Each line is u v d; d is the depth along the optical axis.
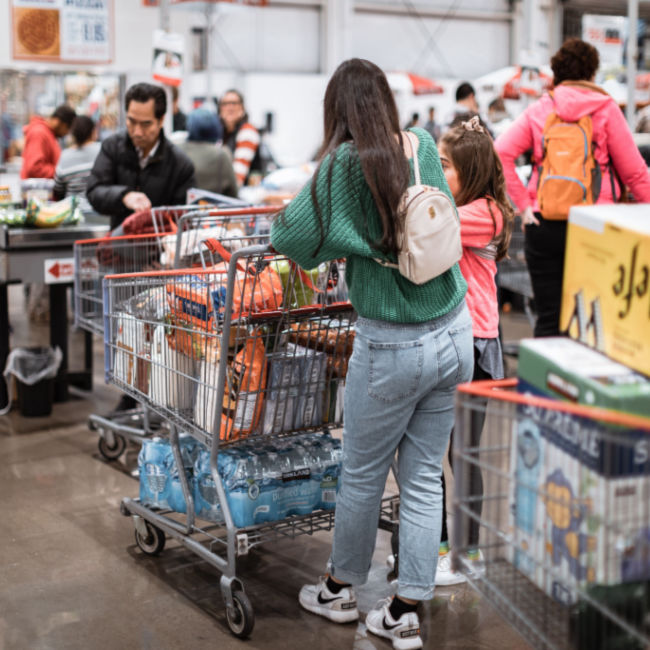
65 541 3.36
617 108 3.93
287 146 15.72
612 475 1.50
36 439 4.54
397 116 2.34
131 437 4.05
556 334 4.32
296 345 2.76
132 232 4.07
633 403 1.48
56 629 2.74
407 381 2.36
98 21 9.45
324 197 2.26
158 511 3.17
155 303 2.96
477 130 2.87
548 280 4.27
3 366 4.85
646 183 3.99
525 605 1.76
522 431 1.71
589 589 1.57
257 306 2.66
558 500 1.62
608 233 1.62
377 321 2.36
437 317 2.36
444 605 2.92
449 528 3.33
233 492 2.80
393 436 2.46
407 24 17.02
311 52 16.52
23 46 9.20
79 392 5.36
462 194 2.87
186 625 2.77
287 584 3.05
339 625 2.77
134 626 2.76
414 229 2.24
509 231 2.89
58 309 5.04
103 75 9.59
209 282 2.67
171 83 6.35
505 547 1.81
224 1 6.98
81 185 5.57
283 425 2.80
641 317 1.54
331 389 2.89
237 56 15.84
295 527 2.93
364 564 2.65
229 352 2.70
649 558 1.53
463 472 1.79
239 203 4.08
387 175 2.24
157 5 9.69
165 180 4.50
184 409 2.89
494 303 2.93
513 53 17.95
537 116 4.07
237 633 2.69
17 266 4.64
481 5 17.59
